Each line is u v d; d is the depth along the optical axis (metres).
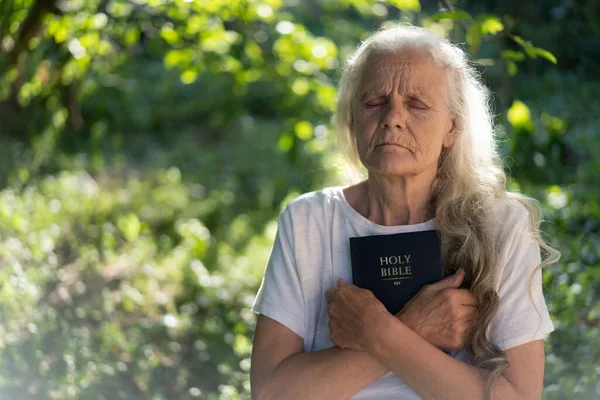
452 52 2.45
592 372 3.53
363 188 2.54
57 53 5.61
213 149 11.22
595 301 4.33
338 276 2.45
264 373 2.40
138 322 4.77
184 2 5.04
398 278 2.33
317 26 10.39
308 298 2.46
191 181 9.81
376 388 2.34
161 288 5.72
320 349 2.45
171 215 8.01
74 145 10.55
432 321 2.27
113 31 5.45
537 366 2.30
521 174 6.96
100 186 8.72
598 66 11.27
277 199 9.11
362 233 2.45
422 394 2.24
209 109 12.49
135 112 12.16
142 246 6.59
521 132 7.13
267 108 12.58
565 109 10.19
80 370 3.78
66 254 6.03
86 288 5.20
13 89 6.08
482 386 2.22
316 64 5.95
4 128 8.06
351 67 2.55
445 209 2.41
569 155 7.60
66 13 5.11
